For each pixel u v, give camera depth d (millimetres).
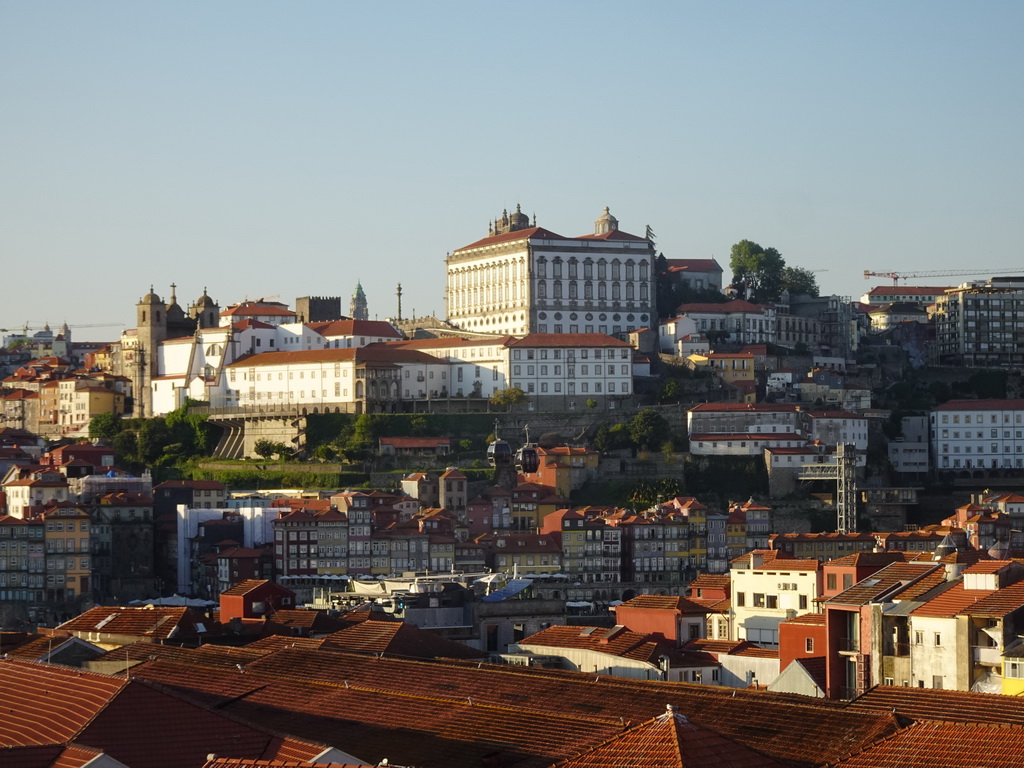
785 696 177000
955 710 165875
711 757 117750
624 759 119062
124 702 137500
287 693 190000
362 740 165250
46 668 157250
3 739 139875
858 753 137375
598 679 191250
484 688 188750
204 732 134125
